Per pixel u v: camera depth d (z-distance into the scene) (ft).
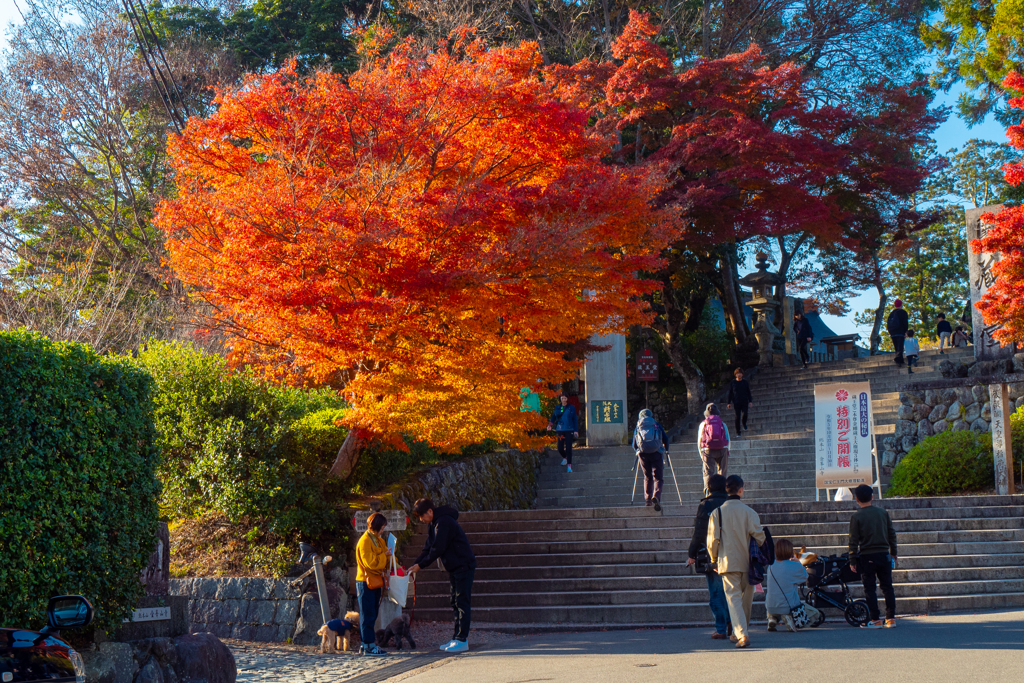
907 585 39.19
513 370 36.40
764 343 101.60
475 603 42.29
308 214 31.91
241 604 36.29
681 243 79.66
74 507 22.70
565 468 73.10
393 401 35.88
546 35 93.81
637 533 46.57
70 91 79.05
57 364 22.75
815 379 87.30
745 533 28.37
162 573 27.48
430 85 35.27
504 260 33.09
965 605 38.17
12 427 21.22
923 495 56.54
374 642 32.27
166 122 85.35
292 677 27.53
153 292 66.18
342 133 35.19
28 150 76.18
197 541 39.24
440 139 35.96
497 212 34.37
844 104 86.28
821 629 32.63
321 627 33.65
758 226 79.25
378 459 47.78
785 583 32.89
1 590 20.36
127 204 79.97
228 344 36.58
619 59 85.35
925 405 62.64
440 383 35.35
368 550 32.40
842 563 33.73
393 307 32.35
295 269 32.60
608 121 75.25
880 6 91.81
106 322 56.13
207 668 25.31
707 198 74.33
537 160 37.29
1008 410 53.67
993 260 54.95
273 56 100.48
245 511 37.93
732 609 28.12
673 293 93.25
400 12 91.76
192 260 35.32
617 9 97.14
